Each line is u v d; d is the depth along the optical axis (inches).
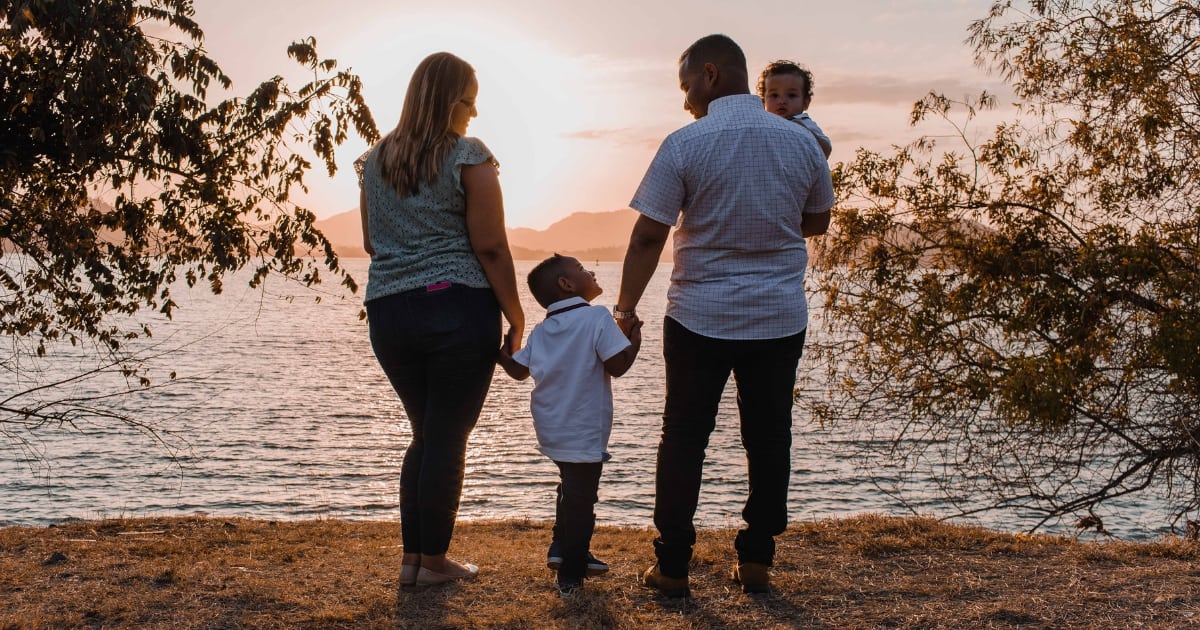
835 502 1004.6
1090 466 373.1
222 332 4111.7
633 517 967.0
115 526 225.3
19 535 203.0
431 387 116.9
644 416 1840.6
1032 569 139.9
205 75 219.6
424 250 113.3
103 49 202.8
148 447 1445.6
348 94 237.3
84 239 246.2
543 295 123.7
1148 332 344.5
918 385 380.5
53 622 111.0
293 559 155.7
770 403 116.2
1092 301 349.4
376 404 2052.2
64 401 294.0
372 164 118.2
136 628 109.4
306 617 113.1
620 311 119.1
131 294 261.3
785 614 116.2
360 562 151.5
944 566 142.6
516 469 1352.1
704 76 115.2
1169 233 362.9
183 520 239.5
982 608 118.0
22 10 193.9
